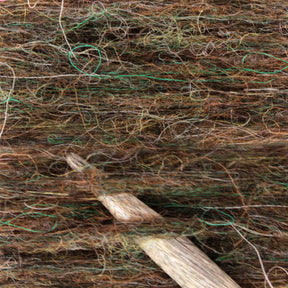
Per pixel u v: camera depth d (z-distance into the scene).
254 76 0.87
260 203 0.77
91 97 0.86
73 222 0.75
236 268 0.74
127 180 0.75
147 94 0.86
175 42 0.89
